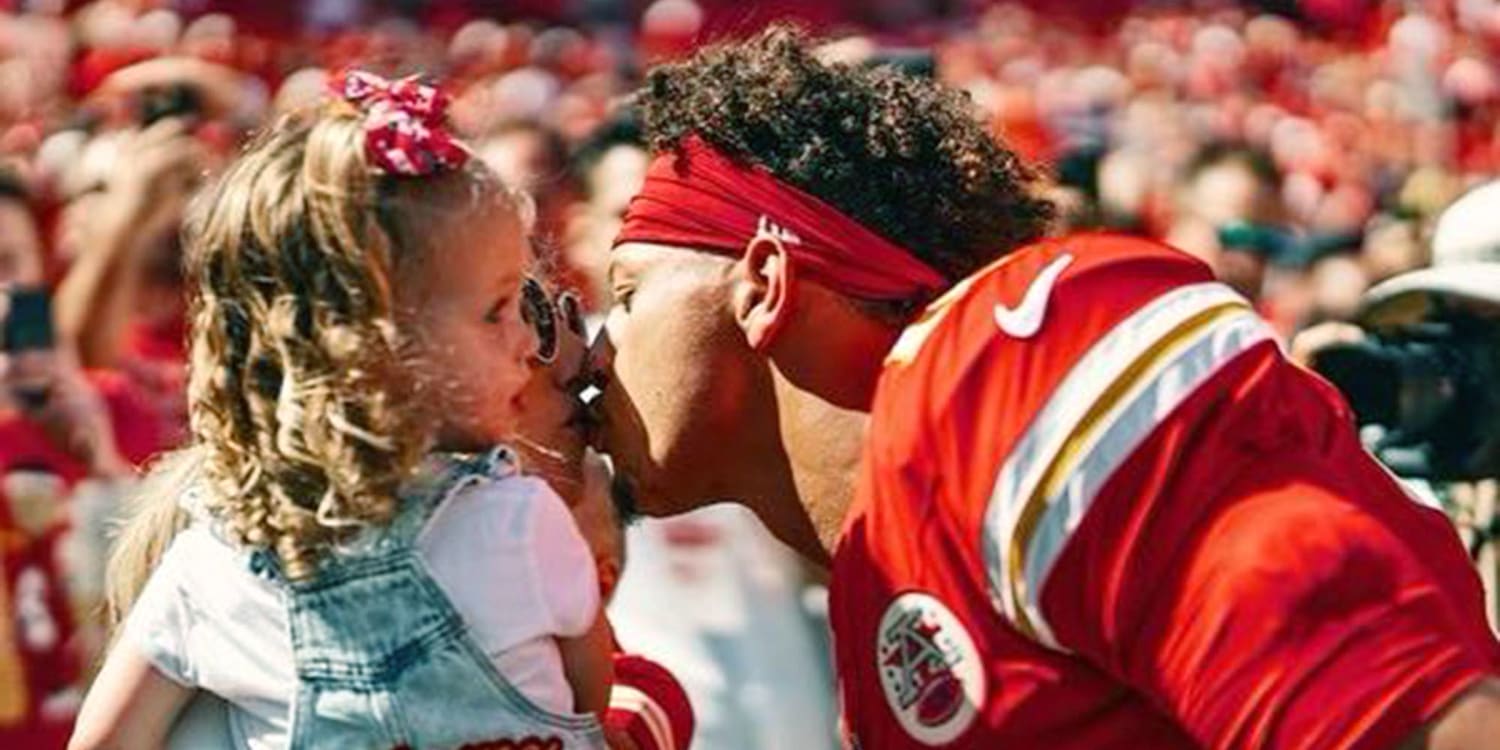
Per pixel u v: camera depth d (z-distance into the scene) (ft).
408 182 10.99
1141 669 10.41
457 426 11.21
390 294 10.92
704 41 13.94
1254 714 10.08
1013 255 11.23
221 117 35.06
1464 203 16.78
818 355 11.77
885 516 11.00
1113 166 46.06
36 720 25.45
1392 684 9.98
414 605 11.05
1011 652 10.76
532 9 97.19
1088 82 85.66
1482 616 11.16
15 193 31.55
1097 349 10.63
